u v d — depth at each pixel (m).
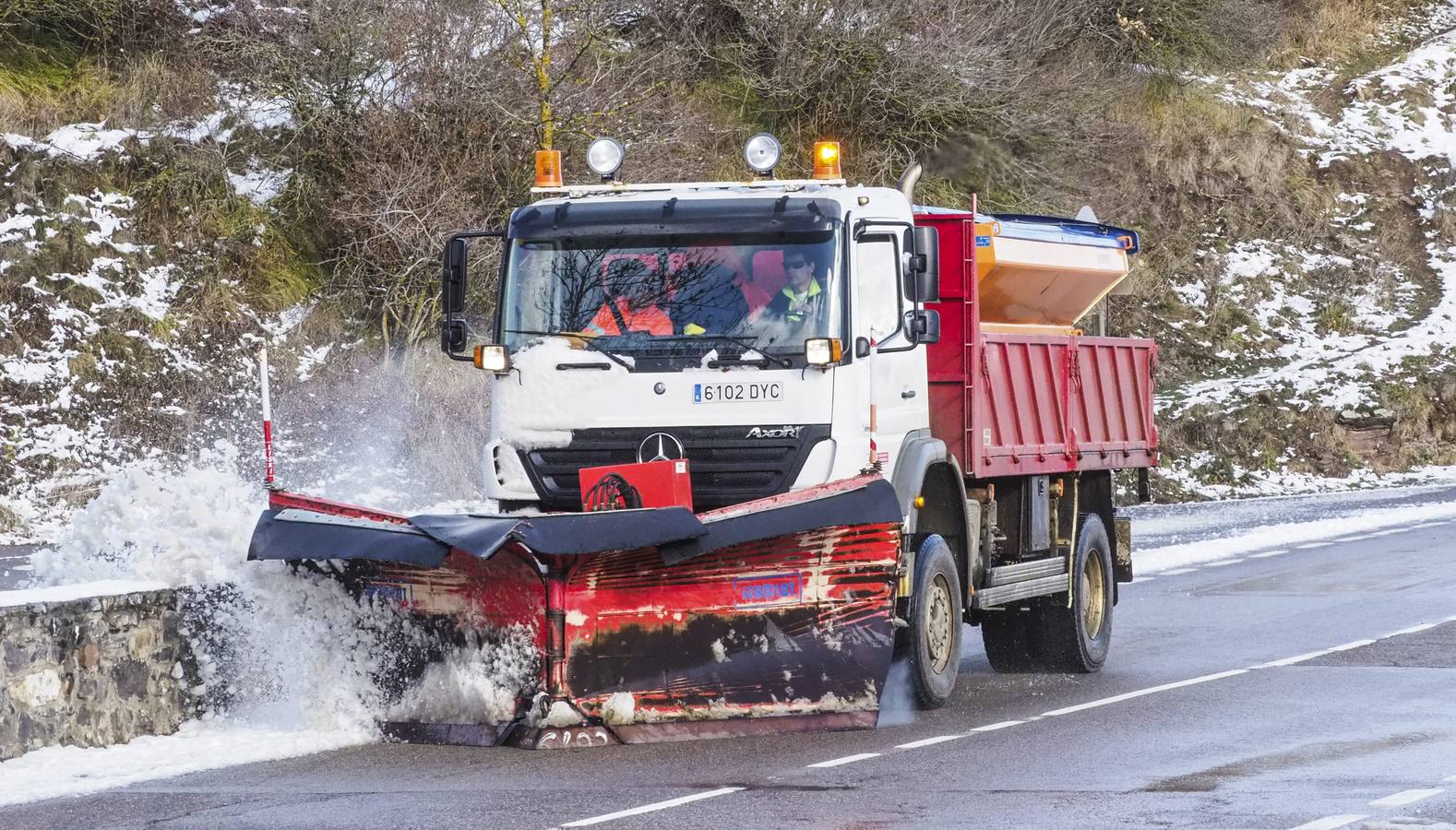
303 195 63.44
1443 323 92.31
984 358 25.83
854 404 22.30
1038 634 28.53
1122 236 32.09
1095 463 30.19
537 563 20.45
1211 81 102.31
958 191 76.25
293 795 17.86
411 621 21.25
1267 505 67.69
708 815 16.53
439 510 35.19
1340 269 95.69
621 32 69.81
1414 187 103.75
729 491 22.11
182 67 65.69
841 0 73.00
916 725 22.39
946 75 73.81
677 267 22.78
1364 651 29.50
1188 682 26.61
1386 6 123.38
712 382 22.20
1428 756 19.50
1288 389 82.50
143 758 19.88
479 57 62.03
